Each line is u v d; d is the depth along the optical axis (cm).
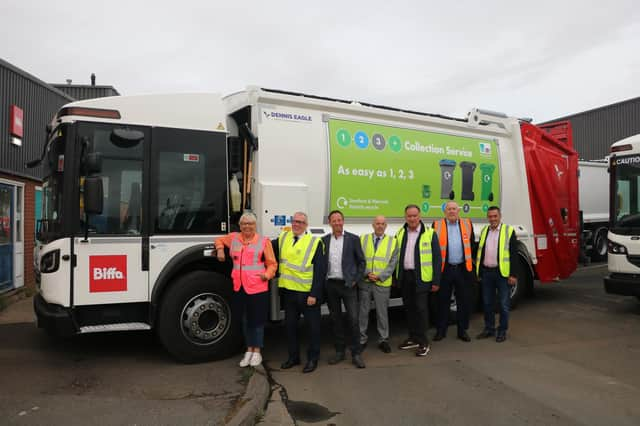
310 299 549
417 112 797
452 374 545
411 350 649
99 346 640
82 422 396
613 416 429
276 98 636
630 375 539
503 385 508
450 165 815
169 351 556
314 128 666
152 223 559
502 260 684
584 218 1616
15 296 977
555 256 970
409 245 651
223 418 408
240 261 548
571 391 490
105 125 547
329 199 667
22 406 429
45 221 595
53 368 546
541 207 944
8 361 572
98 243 533
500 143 904
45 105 1201
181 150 582
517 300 901
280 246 573
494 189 882
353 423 420
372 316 883
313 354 562
